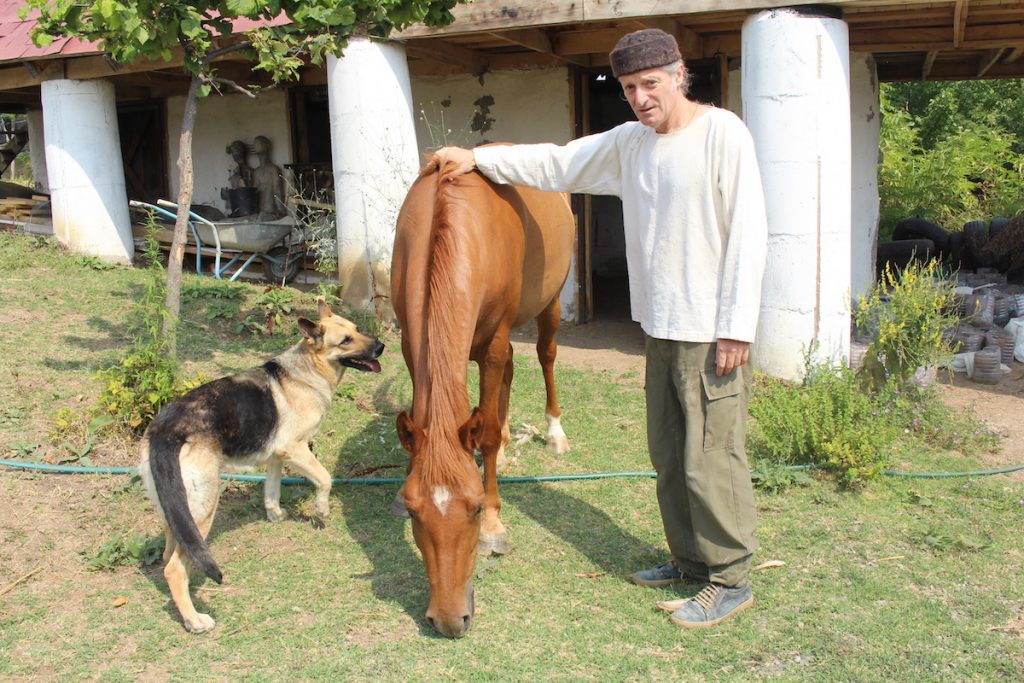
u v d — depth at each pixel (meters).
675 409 3.68
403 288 3.93
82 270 9.28
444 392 3.22
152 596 3.86
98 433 5.19
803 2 6.38
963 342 7.64
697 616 3.56
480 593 3.84
